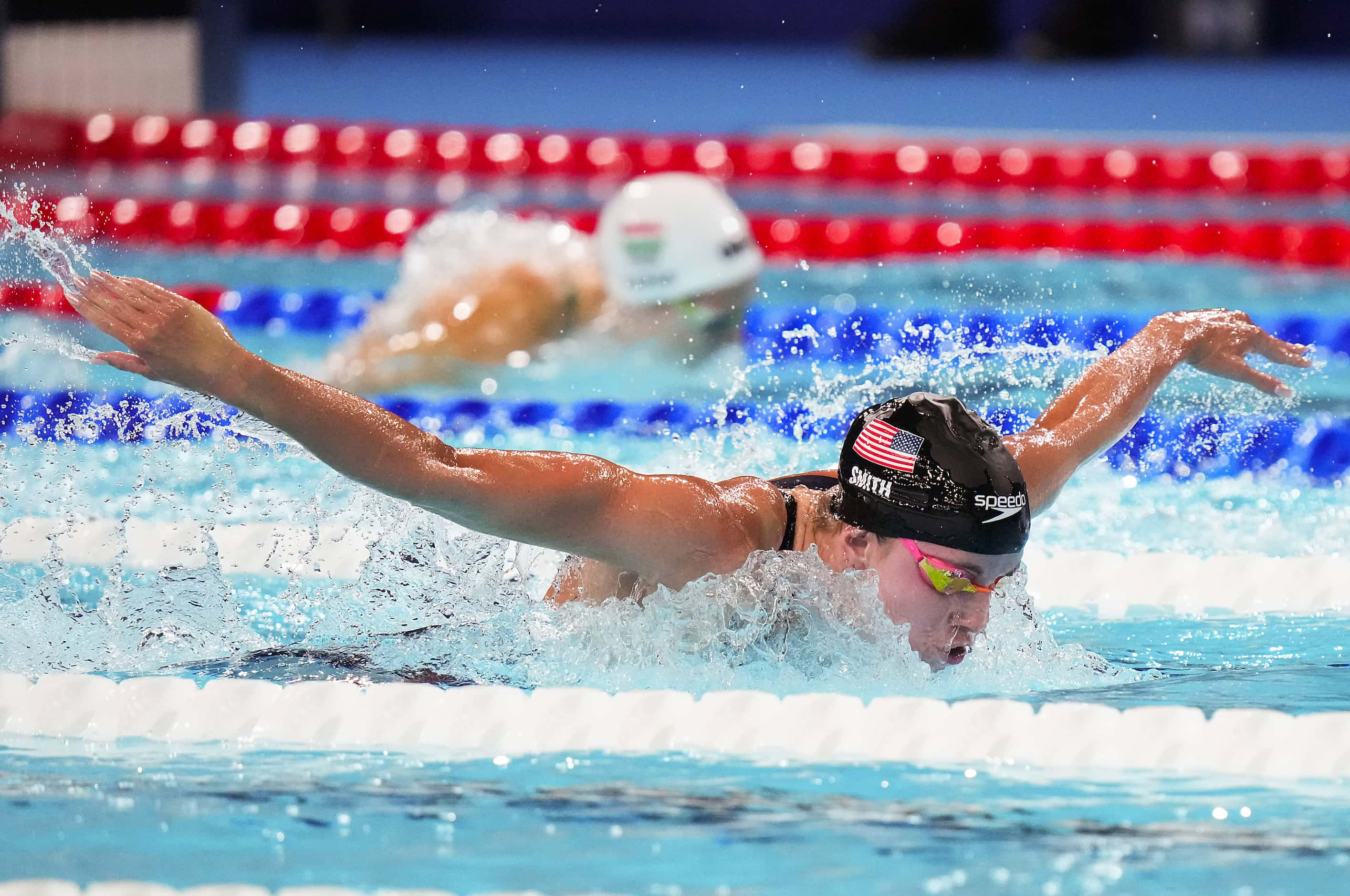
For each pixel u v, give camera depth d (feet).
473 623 31.99
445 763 25.46
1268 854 21.07
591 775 24.75
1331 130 138.21
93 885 19.89
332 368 63.72
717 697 27.14
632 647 29.55
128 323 24.68
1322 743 25.50
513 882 19.98
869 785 24.23
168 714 27.45
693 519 27.55
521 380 63.62
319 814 22.71
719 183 109.19
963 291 82.28
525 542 27.02
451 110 151.84
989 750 25.88
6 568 39.37
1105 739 25.93
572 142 109.29
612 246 63.82
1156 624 36.35
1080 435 32.40
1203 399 53.21
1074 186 108.06
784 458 49.01
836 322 71.77
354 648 31.58
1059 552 41.32
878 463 27.53
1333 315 75.51
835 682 29.01
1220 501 48.42
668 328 63.87
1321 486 50.80
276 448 36.91
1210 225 90.63
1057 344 63.62
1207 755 25.52
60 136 105.19
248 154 107.86
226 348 24.97
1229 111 156.66
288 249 91.15
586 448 54.24
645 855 20.95
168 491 45.29
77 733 27.14
